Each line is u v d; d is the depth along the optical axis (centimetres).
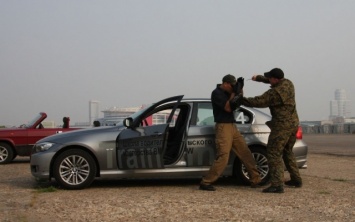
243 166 888
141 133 863
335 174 1115
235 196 776
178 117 930
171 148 902
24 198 775
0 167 1402
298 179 868
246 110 910
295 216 619
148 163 858
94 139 861
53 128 1553
